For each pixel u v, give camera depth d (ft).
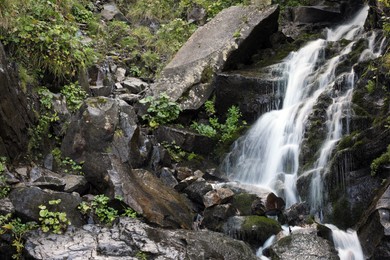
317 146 24.11
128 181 20.70
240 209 21.95
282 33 33.45
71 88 26.02
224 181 25.21
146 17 40.88
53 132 23.95
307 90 27.25
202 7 41.39
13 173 20.39
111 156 21.22
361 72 25.48
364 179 21.90
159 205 20.56
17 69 22.97
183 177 24.23
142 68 34.19
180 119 28.09
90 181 21.42
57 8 31.14
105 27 37.22
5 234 17.34
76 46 27.22
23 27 24.91
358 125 23.67
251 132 27.04
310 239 18.94
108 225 19.11
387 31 26.68
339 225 21.54
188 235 18.75
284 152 24.97
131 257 16.80
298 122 25.43
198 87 28.81
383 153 21.61
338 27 36.24
